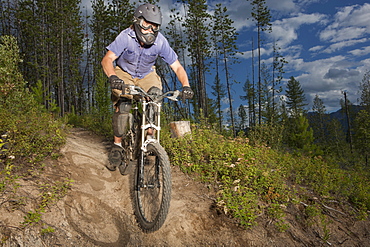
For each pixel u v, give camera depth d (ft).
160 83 11.68
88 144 20.34
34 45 149.38
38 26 141.49
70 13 146.10
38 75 146.51
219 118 143.13
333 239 14.16
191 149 18.15
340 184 20.20
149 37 10.14
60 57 152.66
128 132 11.32
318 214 14.82
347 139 206.80
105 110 33.01
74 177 12.45
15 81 20.02
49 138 15.44
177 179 15.43
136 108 11.05
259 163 17.62
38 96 33.45
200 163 17.08
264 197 14.55
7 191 9.46
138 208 10.34
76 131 27.37
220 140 21.40
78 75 164.14
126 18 123.03
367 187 20.16
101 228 9.65
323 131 232.12
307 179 20.31
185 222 11.00
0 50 19.74
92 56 166.61
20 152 12.74
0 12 149.28
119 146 11.96
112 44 10.27
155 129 10.31
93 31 165.89
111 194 12.03
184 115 31.68
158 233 10.09
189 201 12.87
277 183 15.75
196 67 142.00
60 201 10.07
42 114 17.81
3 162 11.82
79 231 9.09
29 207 9.13
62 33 143.54
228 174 15.97
